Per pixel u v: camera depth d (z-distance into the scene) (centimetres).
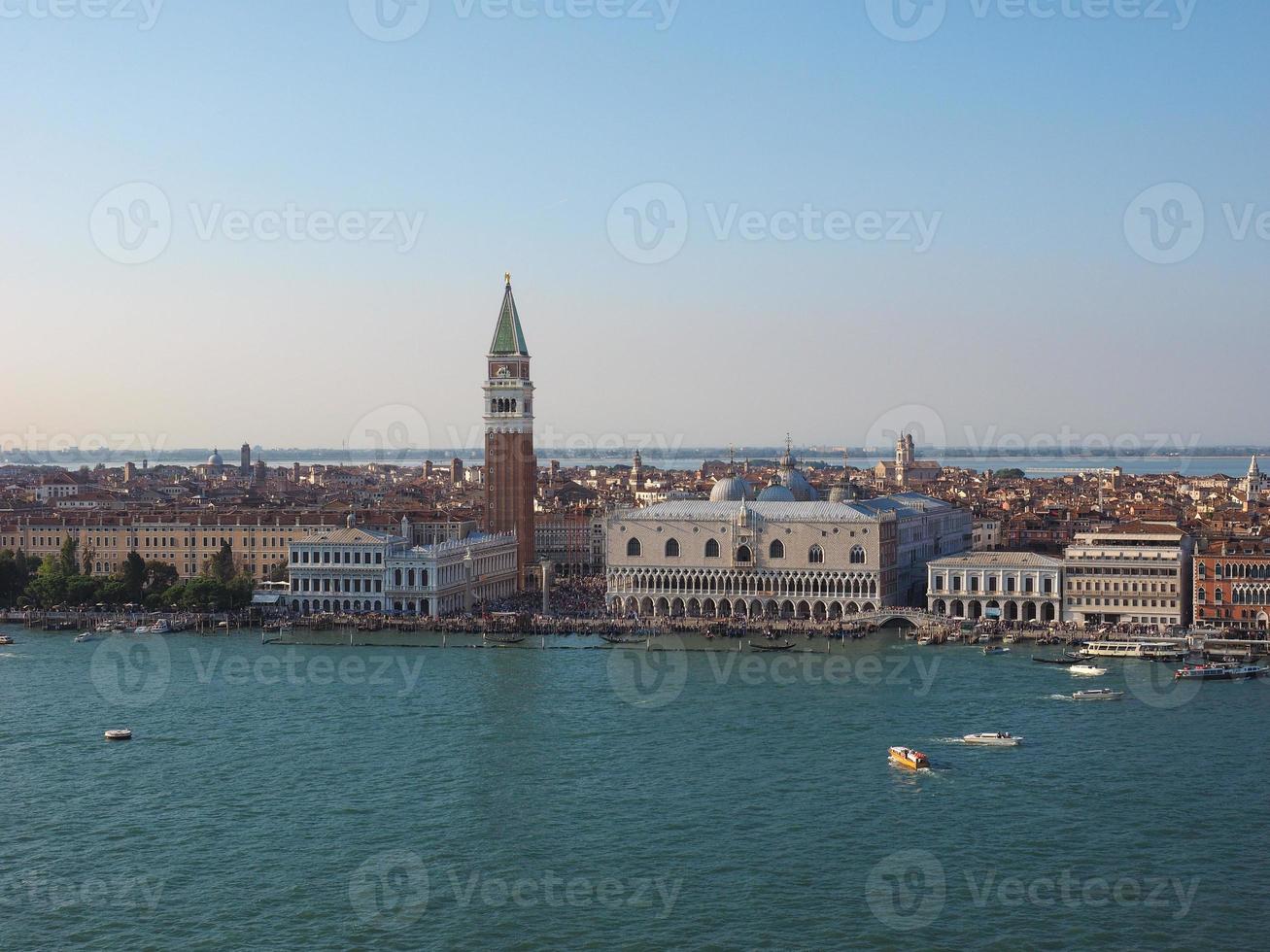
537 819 19112
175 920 15875
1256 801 19538
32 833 18800
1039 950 14912
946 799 19825
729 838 18250
